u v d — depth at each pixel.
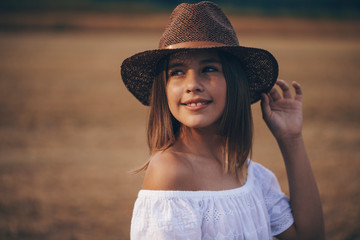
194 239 1.30
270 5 62.53
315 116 8.80
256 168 1.77
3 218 4.13
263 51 1.51
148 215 1.32
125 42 26.50
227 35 1.46
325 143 6.85
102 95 11.12
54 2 50.69
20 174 5.38
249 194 1.54
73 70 15.38
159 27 38.97
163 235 1.28
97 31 34.66
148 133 1.56
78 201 4.57
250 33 34.94
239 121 1.51
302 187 1.71
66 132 7.51
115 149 6.55
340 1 63.03
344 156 6.15
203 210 1.37
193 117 1.41
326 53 21.47
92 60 18.14
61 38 28.20
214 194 1.41
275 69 1.64
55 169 5.59
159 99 1.52
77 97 10.79
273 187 1.76
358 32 37.56
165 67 1.49
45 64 16.67
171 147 1.47
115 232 3.88
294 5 62.75
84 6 50.78
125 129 7.80
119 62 17.61
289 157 1.74
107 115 8.92
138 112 9.27
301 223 1.69
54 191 4.85
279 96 1.82
